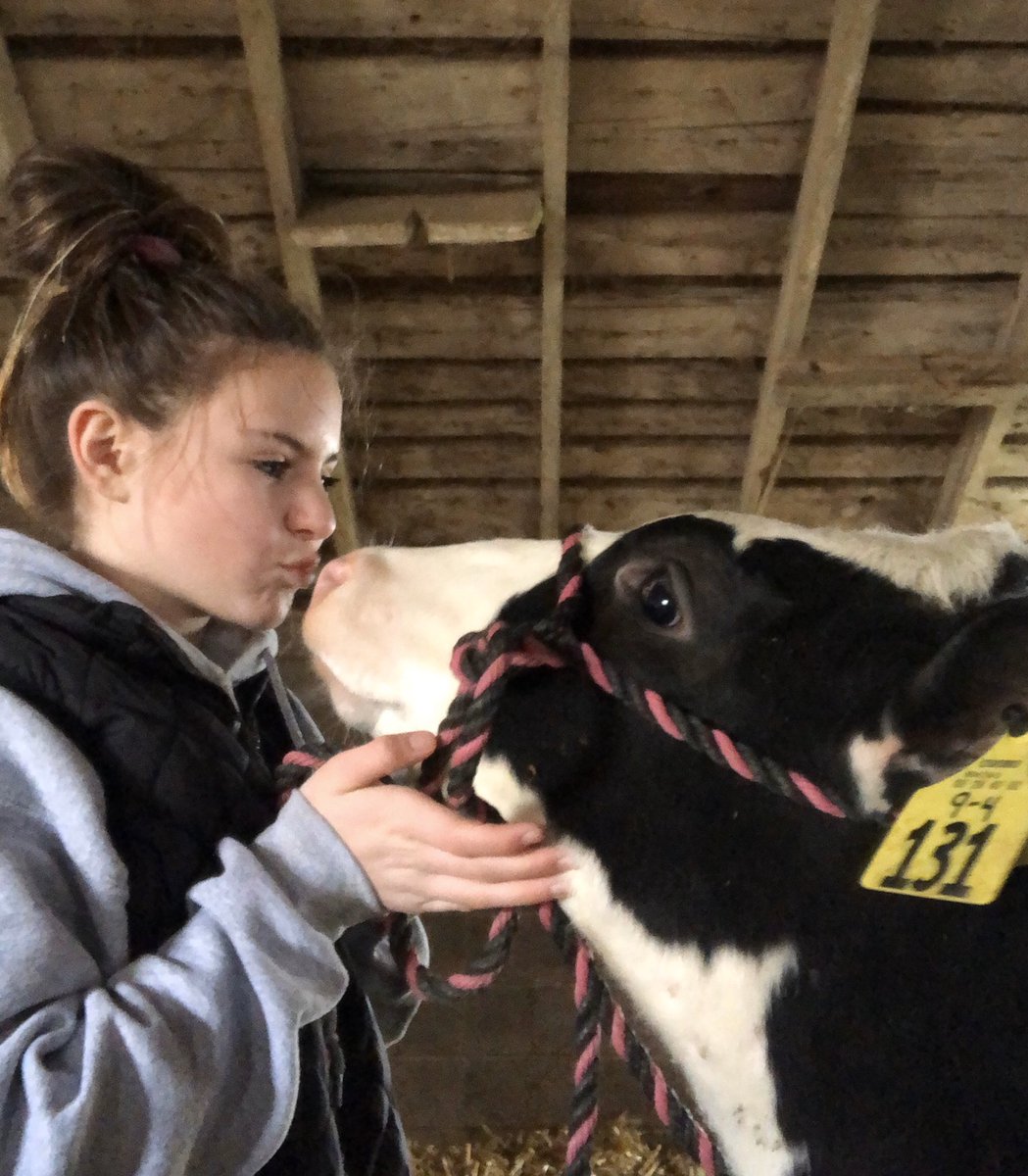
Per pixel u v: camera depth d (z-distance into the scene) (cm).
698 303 276
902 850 78
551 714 98
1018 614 77
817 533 97
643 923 92
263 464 91
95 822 72
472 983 90
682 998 91
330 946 73
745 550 96
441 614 111
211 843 81
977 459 307
